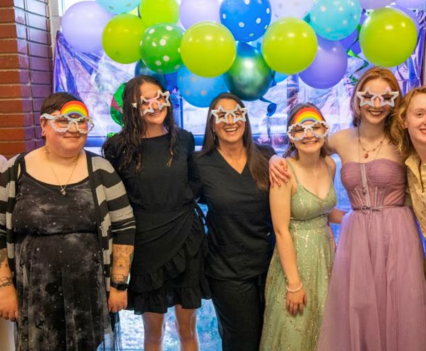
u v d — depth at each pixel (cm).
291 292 178
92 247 170
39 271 164
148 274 188
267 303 188
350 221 180
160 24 187
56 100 167
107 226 172
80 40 205
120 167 186
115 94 211
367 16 193
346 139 188
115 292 175
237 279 187
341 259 180
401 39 179
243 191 184
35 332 166
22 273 167
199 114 239
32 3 239
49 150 171
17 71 227
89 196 169
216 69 176
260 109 236
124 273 175
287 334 180
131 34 191
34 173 168
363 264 174
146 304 191
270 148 203
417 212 170
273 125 237
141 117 183
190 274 190
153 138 188
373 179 174
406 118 164
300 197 178
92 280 170
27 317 167
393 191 175
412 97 162
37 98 244
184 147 195
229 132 183
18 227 165
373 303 172
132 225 179
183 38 177
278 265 186
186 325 204
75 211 166
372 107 171
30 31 237
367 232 175
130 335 246
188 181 193
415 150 169
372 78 173
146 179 183
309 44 175
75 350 167
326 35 188
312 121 175
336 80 197
